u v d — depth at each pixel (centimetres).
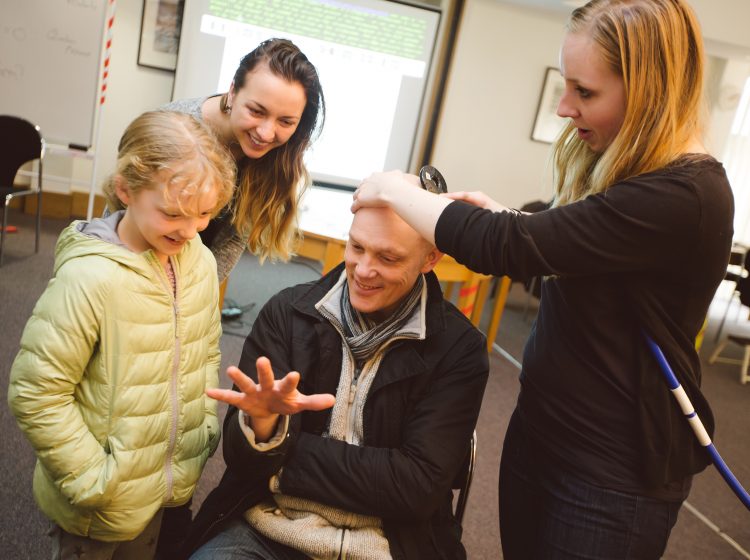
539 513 129
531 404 127
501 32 588
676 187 104
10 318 325
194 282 134
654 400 113
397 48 558
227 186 124
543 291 128
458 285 567
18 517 196
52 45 464
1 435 232
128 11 526
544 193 632
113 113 544
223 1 515
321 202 573
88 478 119
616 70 106
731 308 710
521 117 611
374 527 129
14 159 412
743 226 688
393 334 131
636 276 110
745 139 671
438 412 129
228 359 342
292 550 127
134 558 139
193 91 525
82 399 122
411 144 581
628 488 115
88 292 116
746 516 289
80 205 550
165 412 128
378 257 122
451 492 146
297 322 137
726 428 386
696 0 509
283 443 116
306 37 539
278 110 162
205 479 234
